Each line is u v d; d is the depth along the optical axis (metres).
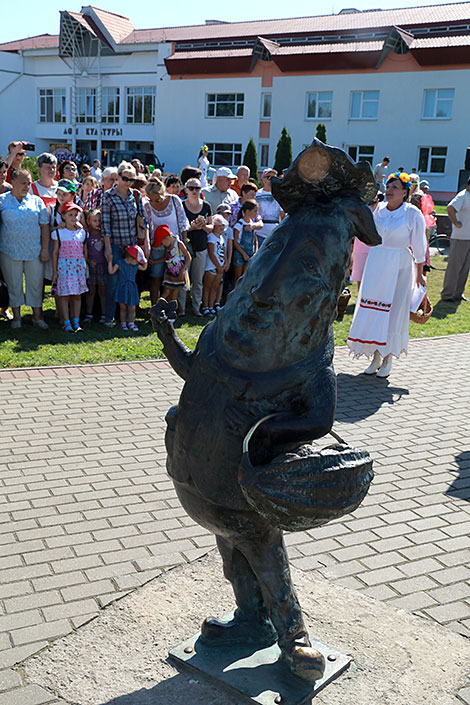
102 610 3.29
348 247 2.30
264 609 2.89
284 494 2.07
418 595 3.60
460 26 40.62
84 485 4.75
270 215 11.60
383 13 45.56
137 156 38.75
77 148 55.41
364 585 3.67
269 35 45.34
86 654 2.93
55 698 2.67
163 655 2.92
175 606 3.30
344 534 4.27
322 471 2.08
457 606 3.51
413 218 7.47
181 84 47.25
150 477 4.93
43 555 3.81
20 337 8.61
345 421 6.51
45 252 8.76
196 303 10.38
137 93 50.44
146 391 7.00
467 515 4.62
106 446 5.48
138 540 4.02
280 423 2.23
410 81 39.66
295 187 2.30
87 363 7.86
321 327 2.28
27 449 5.33
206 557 3.81
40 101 55.38
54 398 6.62
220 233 10.25
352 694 2.69
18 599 3.37
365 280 7.72
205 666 2.79
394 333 7.79
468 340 10.38
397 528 4.38
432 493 4.96
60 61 53.31
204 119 46.91
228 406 2.31
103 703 2.63
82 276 8.83
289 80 43.03
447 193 40.00
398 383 7.93
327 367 2.32
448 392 7.64
